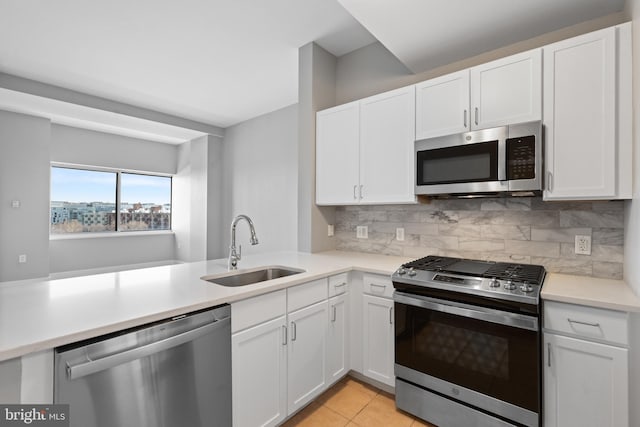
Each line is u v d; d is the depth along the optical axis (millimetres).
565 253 1851
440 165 1981
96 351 982
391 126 2270
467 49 2160
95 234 5480
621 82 1449
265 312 1559
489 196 2049
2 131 4219
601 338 1298
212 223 5684
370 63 2785
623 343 1252
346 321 2137
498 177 1744
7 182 4273
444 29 1932
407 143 2184
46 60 3131
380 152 2328
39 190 4523
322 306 1927
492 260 2119
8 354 821
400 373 1854
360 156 2445
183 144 6328
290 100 4305
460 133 1896
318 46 2824
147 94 4055
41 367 897
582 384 1342
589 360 1328
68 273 5176
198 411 1264
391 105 2270
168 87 3820
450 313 1658
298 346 1758
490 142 1774
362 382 2207
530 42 2020
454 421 1664
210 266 2086
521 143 1674
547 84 1630
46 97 3693
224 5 2303
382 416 1848
